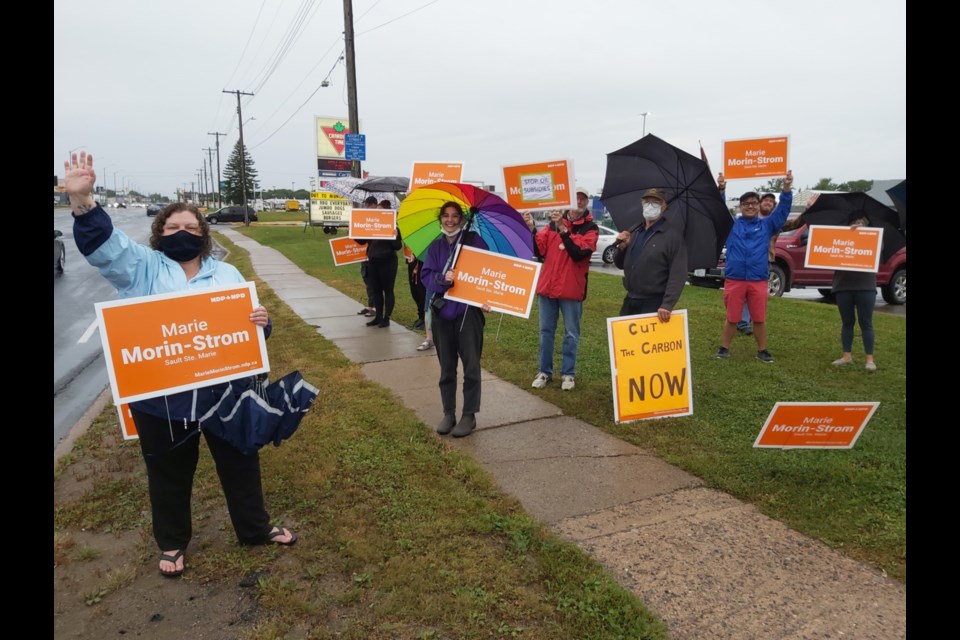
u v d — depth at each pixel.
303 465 4.04
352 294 12.27
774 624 2.55
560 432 4.71
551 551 3.04
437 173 7.80
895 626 2.52
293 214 73.31
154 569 2.97
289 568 2.97
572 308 5.63
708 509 3.51
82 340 8.74
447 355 4.67
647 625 2.51
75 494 3.71
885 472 3.86
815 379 6.05
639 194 5.40
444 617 2.59
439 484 3.79
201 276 2.93
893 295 12.70
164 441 2.79
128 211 85.19
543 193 5.34
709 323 8.90
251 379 2.93
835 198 6.47
